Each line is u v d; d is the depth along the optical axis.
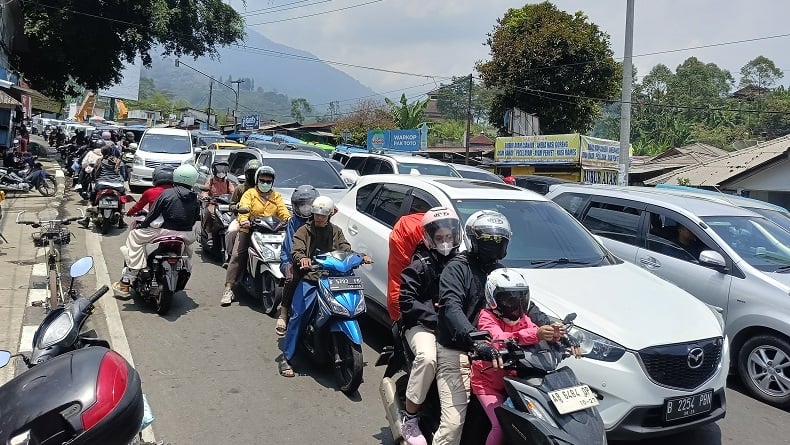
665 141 45.12
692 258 6.27
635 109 53.06
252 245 7.13
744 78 65.25
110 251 9.80
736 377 6.09
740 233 6.41
